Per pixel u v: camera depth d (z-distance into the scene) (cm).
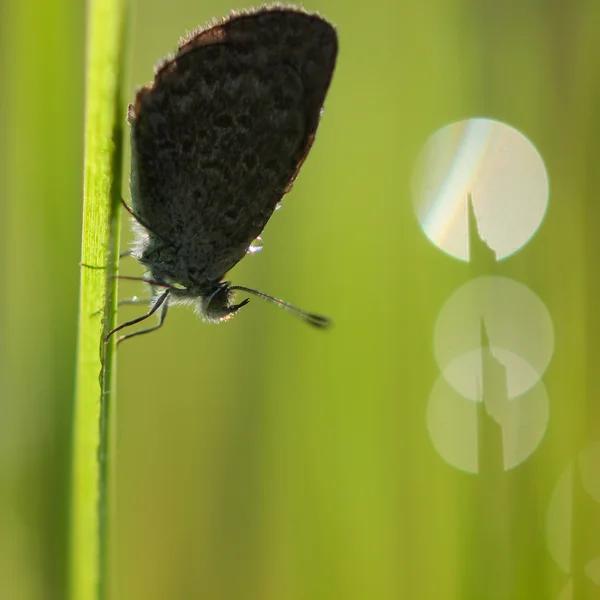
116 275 18
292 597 19
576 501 18
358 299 19
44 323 18
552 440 18
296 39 18
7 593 18
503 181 19
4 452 18
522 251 18
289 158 18
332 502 19
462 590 18
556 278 18
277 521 19
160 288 19
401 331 19
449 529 19
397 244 19
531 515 18
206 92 18
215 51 18
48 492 18
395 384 19
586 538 18
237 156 18
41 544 18
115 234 18
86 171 17
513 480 18
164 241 19
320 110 18
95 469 18
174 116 18
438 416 19
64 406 18
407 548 19
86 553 18
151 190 18
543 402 18
